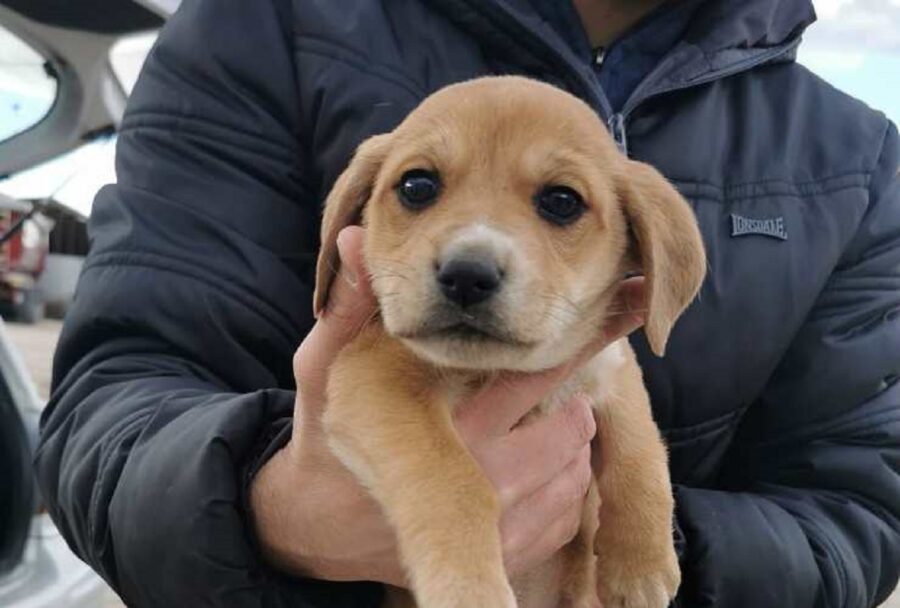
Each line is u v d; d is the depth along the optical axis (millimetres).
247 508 636
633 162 694
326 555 634
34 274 3836
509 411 644
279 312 723
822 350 770
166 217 721
